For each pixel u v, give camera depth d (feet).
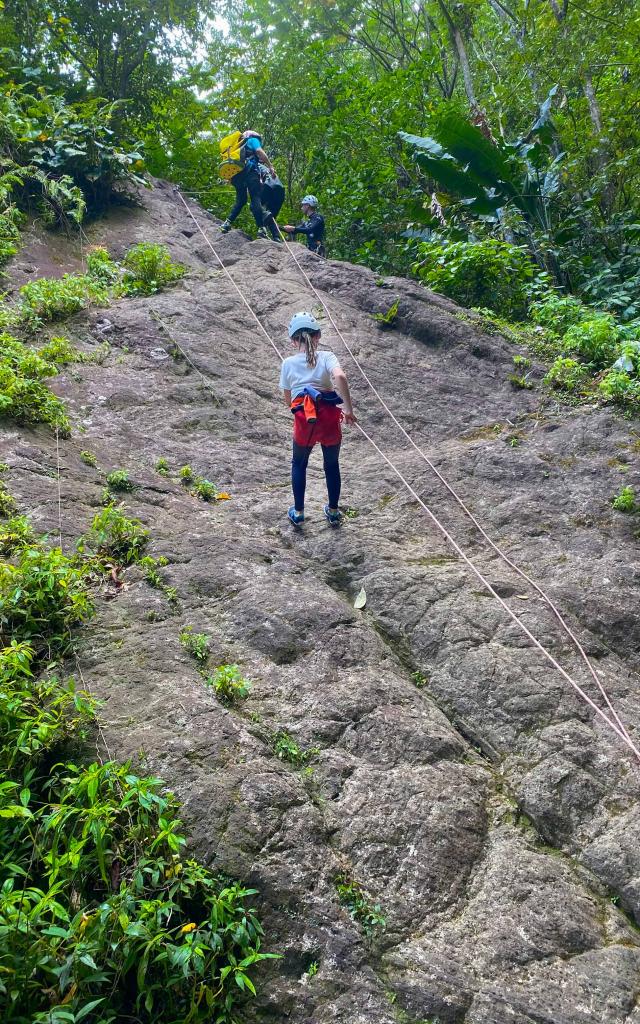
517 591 15.72
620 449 20.17
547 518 18.01
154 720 10.93
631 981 9.53
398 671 13.71
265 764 10.78
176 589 13.91
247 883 9.32
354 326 26.40
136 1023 8.18
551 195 35.09
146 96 52.06
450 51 59.36
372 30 67.92
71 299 23.38
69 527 14.42
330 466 16.62
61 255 29.32
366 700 12.52
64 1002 7.83
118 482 16.53
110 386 20.56
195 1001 8.29
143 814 9.33
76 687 11.31
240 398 21.74
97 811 8.96
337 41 66.03
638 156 34.91
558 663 14.06
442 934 9.70
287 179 56.80
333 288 28.71
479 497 18.93
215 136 51.16
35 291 23.02
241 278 29.32
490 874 10.57
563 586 15.81
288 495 18.47
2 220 27.61
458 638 14.37
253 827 9.87
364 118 46.62
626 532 17.56
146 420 19.74
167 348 22.89
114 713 10.94
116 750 10.33
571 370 24.13
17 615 11.99
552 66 40.60
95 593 13.29
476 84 55.67
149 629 12.75
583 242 35.68
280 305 27.17
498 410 22.99
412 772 11.60
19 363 18.58
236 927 8.75
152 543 14.96
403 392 23.58
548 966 9.55
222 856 9.42
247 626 13.46
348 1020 8.58
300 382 16.30
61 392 19.69
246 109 55.06
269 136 56.08
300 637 13.50
